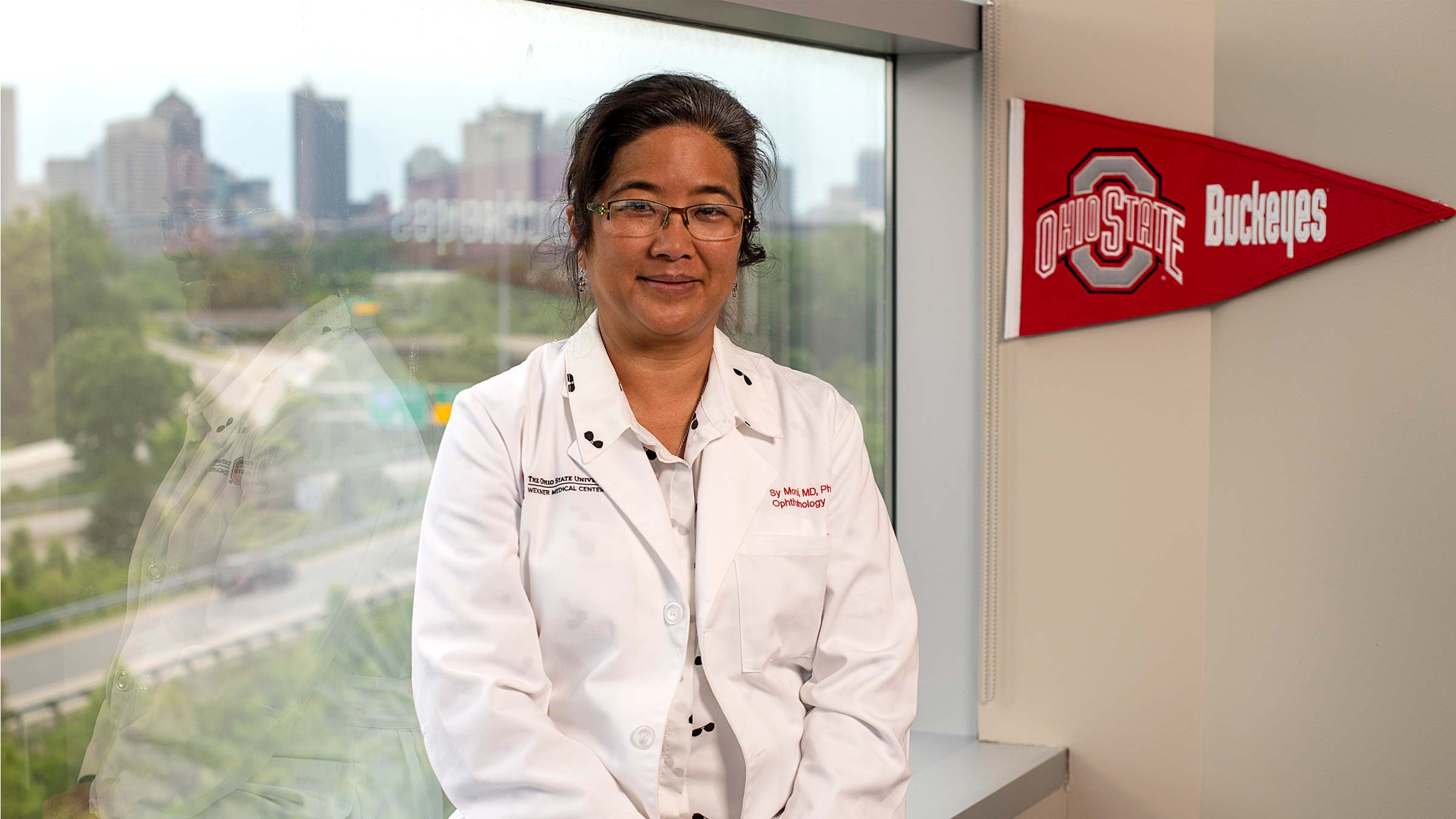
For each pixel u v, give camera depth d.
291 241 1.58
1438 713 1.98
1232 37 2.06
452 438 1.28
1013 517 2.23
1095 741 2.22
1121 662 2.19
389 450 1.68
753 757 1.24
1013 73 2.18
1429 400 1.95
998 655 2.26
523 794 1.14
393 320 1.70
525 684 1.20
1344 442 2.02
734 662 1.27
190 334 1.50
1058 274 2.17
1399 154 1.95
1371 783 2.04
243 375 1.54
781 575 1.29
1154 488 2.16
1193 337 2.12
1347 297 2.00
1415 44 1.93
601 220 1.25
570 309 1.89
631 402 1.33
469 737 1.16
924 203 2.29
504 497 1.25
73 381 1.40
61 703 1.40
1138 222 2.12
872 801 1.24
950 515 2.30
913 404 2.33
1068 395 2.19
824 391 1.42
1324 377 2.03
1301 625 2.07
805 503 1.34
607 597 1.23
